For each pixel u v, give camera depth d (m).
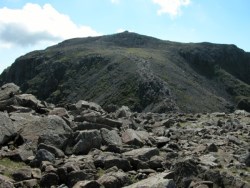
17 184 14.09
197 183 15.02
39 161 16.92
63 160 17.38
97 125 23.20
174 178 15.60
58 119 21.06
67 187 14.10
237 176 17.31
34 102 28.59
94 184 13.98
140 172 16.72
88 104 33.94
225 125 32.84
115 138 21.78
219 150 22.89
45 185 14.54
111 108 37.75
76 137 20.14
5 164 16.75
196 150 22.45
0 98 29.02
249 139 27.73
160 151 22.05
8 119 20.91
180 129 29.66
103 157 18.00
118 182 14.52
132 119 31.05
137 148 21.55
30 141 19.69
